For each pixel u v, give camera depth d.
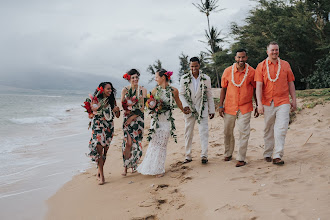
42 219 3.57
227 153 5.10
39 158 6.69
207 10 34.03
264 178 3.95
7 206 3.97
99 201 3.96
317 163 4.32
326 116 7.48
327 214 2.79
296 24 21.80
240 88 4.64
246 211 3.07
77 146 8.08
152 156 4.68
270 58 4.47
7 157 6.77
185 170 4.79
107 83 4.76
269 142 4.72
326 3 21.91
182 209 3.41
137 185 4.42
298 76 23.83
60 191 4.48
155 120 4.69
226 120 4.87
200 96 5.02
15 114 18.47
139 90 4.99
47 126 12.74
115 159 6.29
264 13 24.67
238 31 27.39
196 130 8.33
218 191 3.72
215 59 28.20
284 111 4.41
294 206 3.04
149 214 3.39
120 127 11.40
